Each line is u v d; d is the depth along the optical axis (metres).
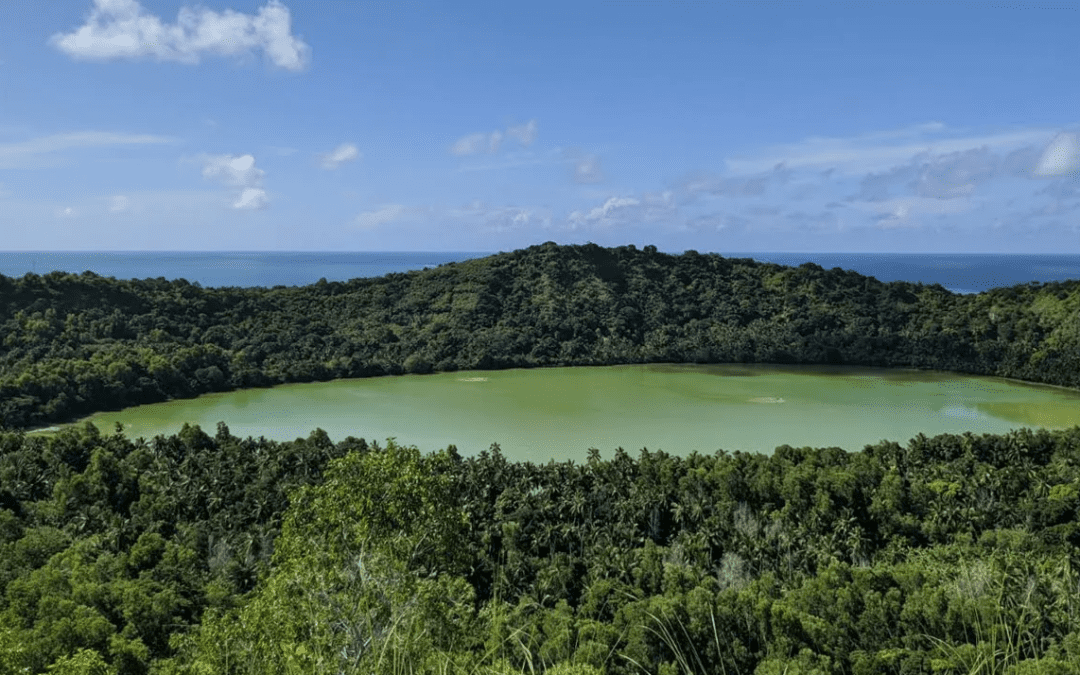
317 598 28.66
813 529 94.38
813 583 73.00
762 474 106.94
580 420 183.88
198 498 102.62
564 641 56.06
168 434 170.38
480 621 31.91
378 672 18.09
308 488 36.19
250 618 31.70
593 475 109.69
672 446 159.88
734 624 63.19
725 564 85.12
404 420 184.38
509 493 100.88
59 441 120.69
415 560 33.47
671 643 16.75
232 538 90.88
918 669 54.91
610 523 96.38
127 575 80.00
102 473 106.44
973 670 15.32
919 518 99.38
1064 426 178.62
